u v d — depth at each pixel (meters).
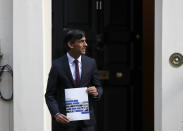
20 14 5.16
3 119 5.42
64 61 3.86
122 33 5.99
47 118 5.27
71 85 3.82
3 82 5.40
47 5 5.32
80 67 3.89
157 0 5.38
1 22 5.34
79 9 5.81
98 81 4.02
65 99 3.79
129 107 6.01
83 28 5.84
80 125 3.84
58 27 5.71
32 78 5.18
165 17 5.30
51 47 5.49
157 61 5.41
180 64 5.33
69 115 3.78
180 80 5.34
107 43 5.96
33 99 5.18
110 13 5.95
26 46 5.17
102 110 5.95
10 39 5.36
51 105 3.80
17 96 5.21
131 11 6.00
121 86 6.01
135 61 6.01
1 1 5.33
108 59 5.98
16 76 5.20
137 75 6.02
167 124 5.36
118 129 6.00
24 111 5.20
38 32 5.16
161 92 5.36
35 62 5.17
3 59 5.38
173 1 5.30
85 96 3.81
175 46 5.32
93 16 5.89
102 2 5.92
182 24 5.30
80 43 3.83
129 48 6.02
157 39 5.41
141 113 6.02
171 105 5.35
